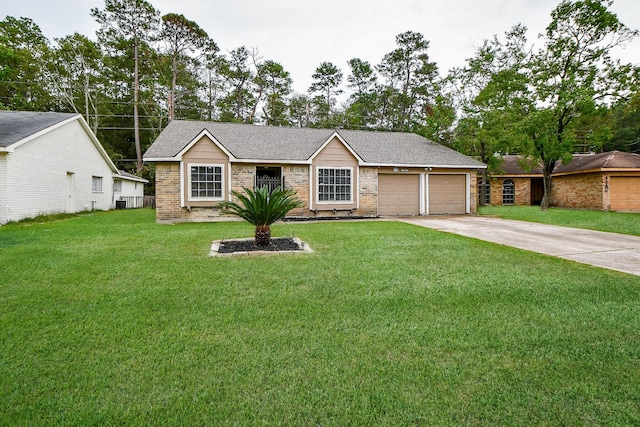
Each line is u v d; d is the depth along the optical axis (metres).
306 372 2.45
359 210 14.80
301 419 1.98
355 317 3.43
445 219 13.62
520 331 3.12
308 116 40.25
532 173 22.84
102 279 4.61
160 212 12.45
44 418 1.96
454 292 4.20
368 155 15.40
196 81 35.75
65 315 3.40
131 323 3.24
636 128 28.77
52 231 9.31
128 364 2.52
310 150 14.73
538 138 16.19
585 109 14.89
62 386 2.25
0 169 11.48
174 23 31.73
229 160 13.02
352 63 40.53
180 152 12.36
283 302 3.82
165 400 2.13
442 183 16.05
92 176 18.67
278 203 6.96
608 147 31.28
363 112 39.50
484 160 20.20
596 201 18.22
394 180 15.49
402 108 37.69
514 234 9.27
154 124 34.69
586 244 7.68
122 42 30.52
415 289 4.30
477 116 19.31
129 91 34.19
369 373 2.43
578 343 2.90
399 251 6.62
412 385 2.30
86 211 17.48
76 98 32.03
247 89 38.56
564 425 1.93
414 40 36.84
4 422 1.92
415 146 17.55
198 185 12.75
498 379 2.37
